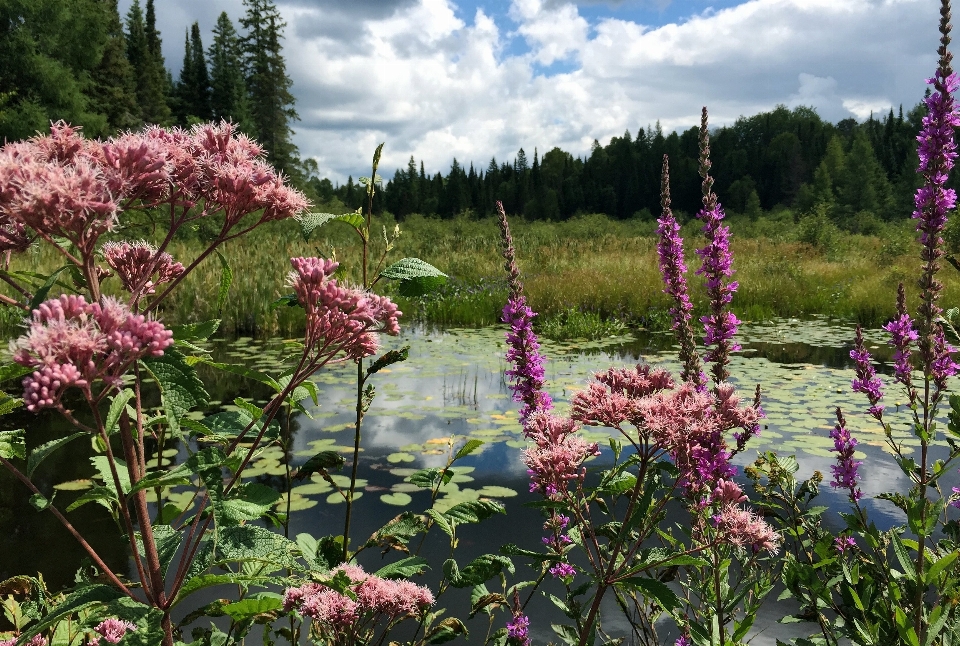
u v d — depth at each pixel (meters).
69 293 1.56
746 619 2.00
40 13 26.45
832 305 15.11
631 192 100.31
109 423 1.25
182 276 1.64
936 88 2.49
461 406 6.73
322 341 1.84
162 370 1.29
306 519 3.99
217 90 50.44
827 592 2.29
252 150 1.71
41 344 1.17
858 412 6.37
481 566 2.00
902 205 66.56
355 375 8.15
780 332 12.10
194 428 1.36
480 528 3.97
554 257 21.58
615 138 118.56
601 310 14.74
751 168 100.69
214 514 1.35
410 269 2.00
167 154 1.49
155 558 1.45
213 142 1.64
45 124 24.58
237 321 11.47
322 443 5.47
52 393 1.15
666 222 2.90
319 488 4.49
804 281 17.25
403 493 4.43
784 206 92.50
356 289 1.70
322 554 2.10
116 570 3.41
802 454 5.17
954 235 16.66
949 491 4.28
